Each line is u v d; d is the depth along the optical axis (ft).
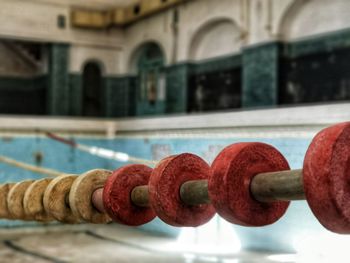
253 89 43.14
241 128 35.04
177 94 52.03
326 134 4.94
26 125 46.29
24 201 10.03
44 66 58.18
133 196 7.89
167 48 53.11
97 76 59.98
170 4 51.01
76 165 48.39
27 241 40.83
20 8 53.67
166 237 41.57
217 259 32.48
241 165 5.86
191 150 39.91
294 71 41.34
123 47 59.52
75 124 48.47
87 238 41.86
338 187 4.82
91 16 56.75
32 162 46.47
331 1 38.40
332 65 38.52
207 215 7.14
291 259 30.42
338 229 4.98
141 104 57.98
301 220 31.19
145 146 45.47
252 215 5.95
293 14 40.83
